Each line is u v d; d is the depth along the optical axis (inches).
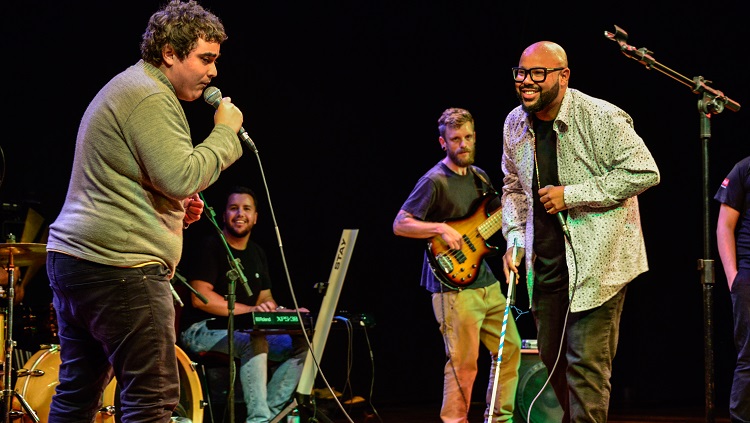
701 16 247.0
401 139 253.0
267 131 236.2
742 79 247.4
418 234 167.0
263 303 188.1
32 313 171.0
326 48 244.2
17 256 156.3
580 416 113.0
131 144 88.4
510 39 252.1
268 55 236.4
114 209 88.5
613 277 113.9
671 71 122.6
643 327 256.8
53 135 205.9
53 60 206.8
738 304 148.7
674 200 256.1
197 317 186.7
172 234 93.0
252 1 233.9
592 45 249.0
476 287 165.9
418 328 253.6
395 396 248.2
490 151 255.0
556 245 119.7
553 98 116.4
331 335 182.2
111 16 213.8
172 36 92.7
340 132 246.4
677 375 256.5
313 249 242.5
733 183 153.4
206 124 223.3
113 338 88.7
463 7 252.7
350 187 247.3
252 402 171.6
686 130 254.1
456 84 255.0
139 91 89.4
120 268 88.7
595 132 114.9
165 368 90.2
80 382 94.8
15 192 199.9
